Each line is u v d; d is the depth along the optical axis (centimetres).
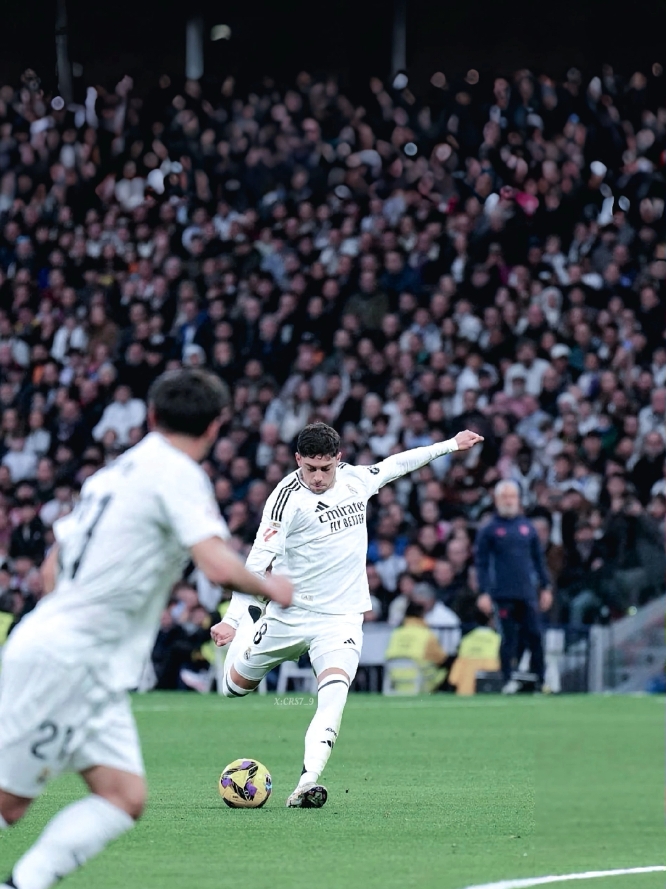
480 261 5019
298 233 5291
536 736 2661
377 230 5238
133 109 5791
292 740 2525
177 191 5581
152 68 6125
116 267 5416
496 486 3825
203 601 3956
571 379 4581
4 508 4578
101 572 950
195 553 950
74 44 6075
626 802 1881
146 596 966
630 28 5831
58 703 939
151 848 1336
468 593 3850
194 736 2592
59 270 5428
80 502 995
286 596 970
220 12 6072
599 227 5081
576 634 3853
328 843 1377
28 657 938
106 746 960
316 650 1688
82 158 5753
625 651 3869
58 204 5681
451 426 4416
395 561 3994
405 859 1286
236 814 1581
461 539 3947
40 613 958
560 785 1981
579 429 4409
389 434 4412
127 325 5166
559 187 5216
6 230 5578
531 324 4700
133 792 962
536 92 5462
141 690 3853
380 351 4788
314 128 5528
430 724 2870
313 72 6047
